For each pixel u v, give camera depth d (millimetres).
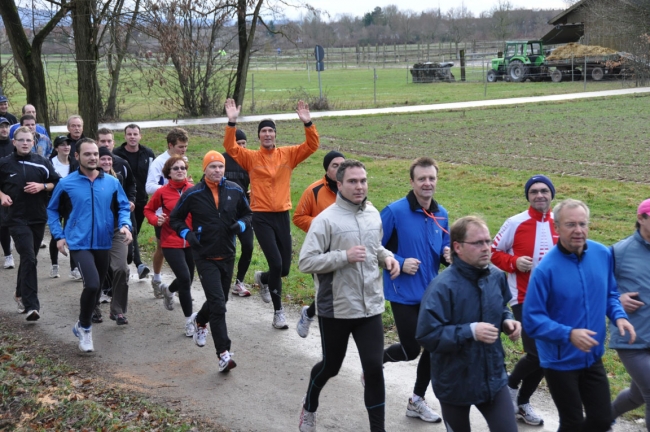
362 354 4984
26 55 19875
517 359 6680
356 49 88812
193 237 6508
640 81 44594
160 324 8070
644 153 19516
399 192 15219
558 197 14094
